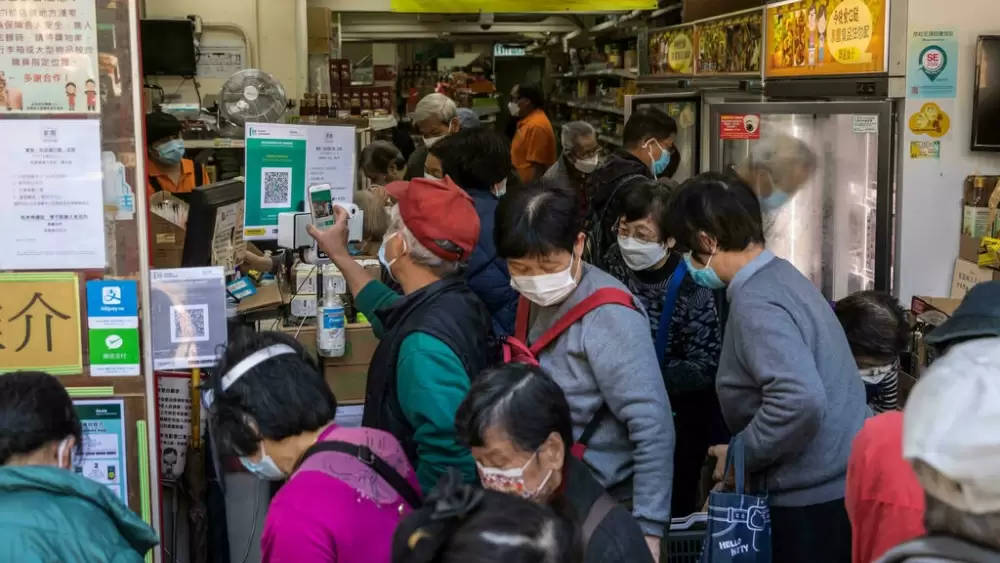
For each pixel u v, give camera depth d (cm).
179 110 697
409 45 1959
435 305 228
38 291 246
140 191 247
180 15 787
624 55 973
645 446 223
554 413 162
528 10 602
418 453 218
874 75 371
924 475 121
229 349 190
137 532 181
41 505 167
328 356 312
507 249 228
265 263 359
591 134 609
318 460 181
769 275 238
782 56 454
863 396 241
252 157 316
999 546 115
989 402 117
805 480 233
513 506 112
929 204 369
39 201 243
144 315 251
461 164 323
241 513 286
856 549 191
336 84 859
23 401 177
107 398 253
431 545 109
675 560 268
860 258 391
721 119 420
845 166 395
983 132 362
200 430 280
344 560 173
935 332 197
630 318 230
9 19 237
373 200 412
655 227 324
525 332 257
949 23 360
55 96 241
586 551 154
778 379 223
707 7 642
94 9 239
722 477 260
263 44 804
